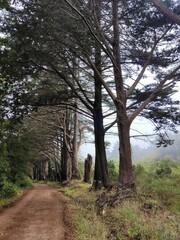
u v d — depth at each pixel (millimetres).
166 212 12133
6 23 18719
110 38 19469
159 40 20000
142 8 18438
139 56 20281
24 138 35969
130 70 22328
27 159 38250
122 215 12305
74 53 18984
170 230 9492
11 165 35312
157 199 14656
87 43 17781
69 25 16672
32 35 18031
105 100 27312
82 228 11352
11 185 27281
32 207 19875
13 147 34312
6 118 22641
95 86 24719
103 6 18703
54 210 17906
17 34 18547
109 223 12086
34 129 48344
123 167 17812
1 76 19609
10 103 22094
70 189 32281
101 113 24828
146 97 21953
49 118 45812
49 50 19141
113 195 15883
